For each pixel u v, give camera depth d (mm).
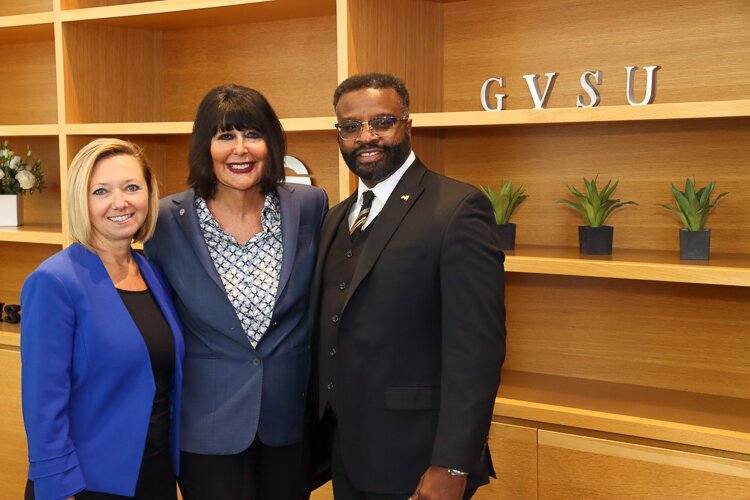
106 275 1900
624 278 2383
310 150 3189
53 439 1785
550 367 2775
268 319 2033
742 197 2434
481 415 1711
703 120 2459
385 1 2652
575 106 2648
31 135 3414
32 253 3770
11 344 3250
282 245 2098
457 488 1737
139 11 3006
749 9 2383
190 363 2066
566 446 2352
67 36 3145
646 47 2529
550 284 2756
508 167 2785
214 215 2104
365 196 1925
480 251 1752
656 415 2291
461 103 2840
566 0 2637
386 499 1822
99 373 1857
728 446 2113
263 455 2117
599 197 2455
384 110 1843
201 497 2053
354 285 1821
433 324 1801
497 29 2754
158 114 3463
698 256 2316
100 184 1883
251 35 3248
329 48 3096
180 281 2049
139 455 1887
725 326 2482
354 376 1832
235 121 2012
